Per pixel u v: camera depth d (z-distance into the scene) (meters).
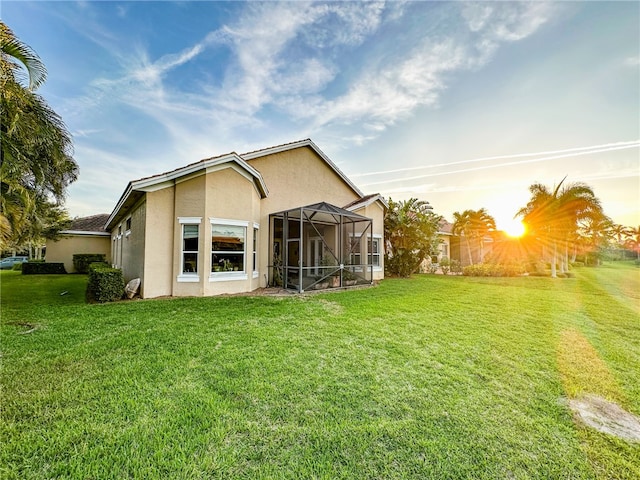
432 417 2.97
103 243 22.34
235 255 10.64
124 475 2.19
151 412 2.97
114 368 4.00
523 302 9.48
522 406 3.22
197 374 3.84
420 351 4.81
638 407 3.26
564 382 3.81
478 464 2.35
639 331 6.19
